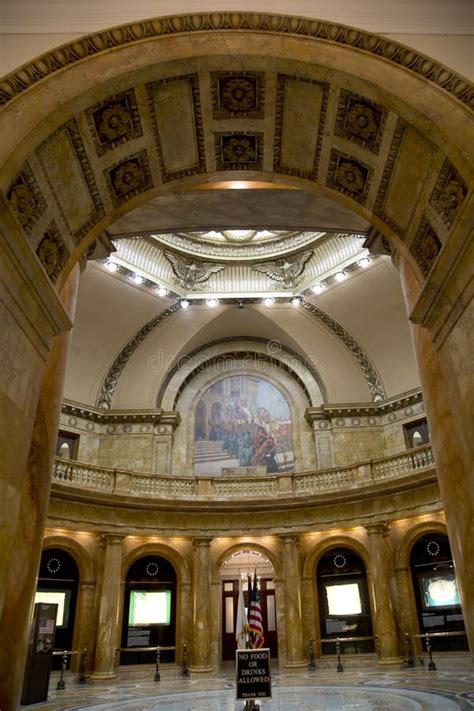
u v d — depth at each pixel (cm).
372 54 472
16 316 429
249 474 1847
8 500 409
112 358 1853
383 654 1341
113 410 1822
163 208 815
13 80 441
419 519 1445
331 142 552
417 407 1767
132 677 1382
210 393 1981
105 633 1359
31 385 462
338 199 608
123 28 474
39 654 938
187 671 1427
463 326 460
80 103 460
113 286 1706
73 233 547
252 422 1941
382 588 1409
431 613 1376
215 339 2038
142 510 1548
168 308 1834
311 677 1215
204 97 524
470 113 437
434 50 475
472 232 420
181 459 1856
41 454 592
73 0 486
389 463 1565
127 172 565
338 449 1798
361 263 1670
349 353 1891
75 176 511
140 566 1534
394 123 486
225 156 596
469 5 488
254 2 495
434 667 1217
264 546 1580
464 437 469
